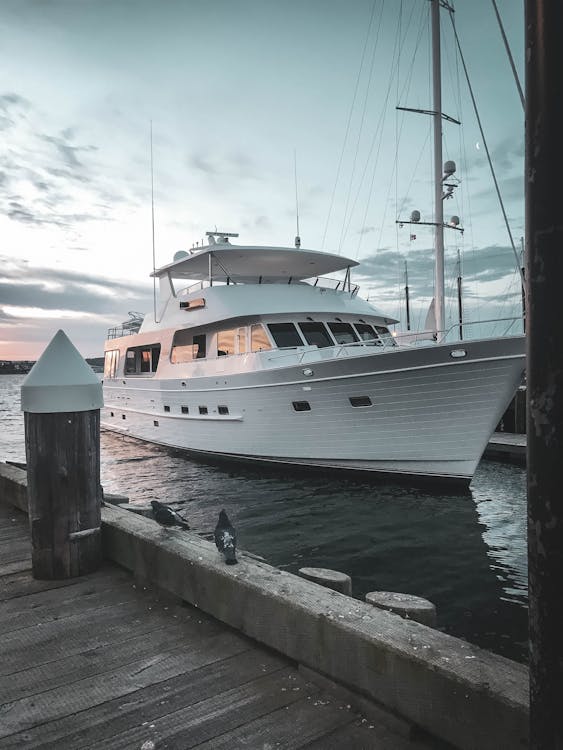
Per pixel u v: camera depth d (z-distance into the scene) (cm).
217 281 1709
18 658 304
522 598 661
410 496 1113
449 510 1028
